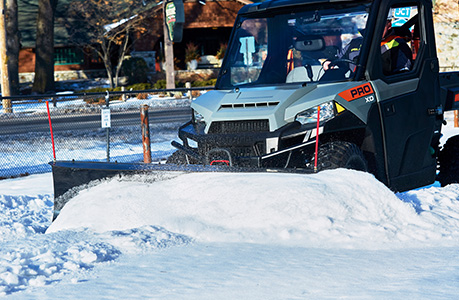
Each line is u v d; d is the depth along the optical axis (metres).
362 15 8.76
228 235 6.14
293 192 6.39
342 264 5.03
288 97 8.33
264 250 5.63
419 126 9.21
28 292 4.51
